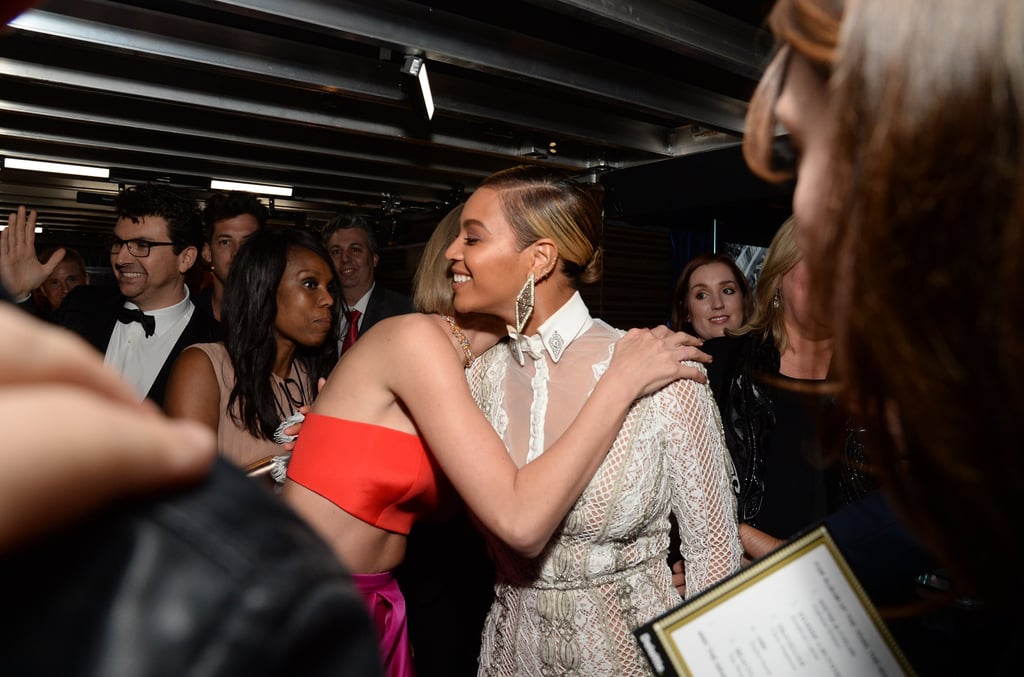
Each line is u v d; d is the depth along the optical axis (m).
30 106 4.52
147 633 0.22
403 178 6.96
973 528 0.39
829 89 0.39
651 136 5.16
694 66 4.16
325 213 9.45
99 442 0.22
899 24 0.32
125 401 0.25
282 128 5.46
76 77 3.79
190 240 2.61
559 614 1.38
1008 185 0.31
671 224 3.82
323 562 0.26
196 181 6.88
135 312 2.56
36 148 6.10
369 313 3.91
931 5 0.32
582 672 1.37
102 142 5.61
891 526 0.89
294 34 3.60
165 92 4.03
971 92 0.31
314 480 1.40
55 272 4.66
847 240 0.37
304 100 4.47
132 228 2.50
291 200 8.62
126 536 0.23
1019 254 0.30
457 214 1.58
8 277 2.61
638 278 7.52
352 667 0.26
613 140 4.95
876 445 0.42
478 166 6.31
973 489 0.36
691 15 3.19
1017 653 0.57
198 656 0.22
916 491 0.42
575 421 1.25
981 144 0.31
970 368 0.33
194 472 0.25
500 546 1.46
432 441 1.28
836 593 0.72
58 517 0.21
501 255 1.38
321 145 5.64
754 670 0.71
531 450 1.40
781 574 0.73
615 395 1.25
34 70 3.69
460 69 4.12
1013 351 0.31
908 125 0.32
